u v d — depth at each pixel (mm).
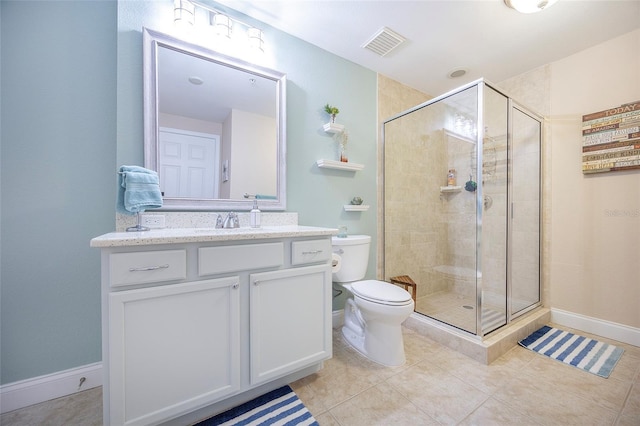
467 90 1972
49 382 1279
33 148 1271
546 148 2314
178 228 1479
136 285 932
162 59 1479
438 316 2062
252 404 1239
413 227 2502
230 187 1674
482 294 1845
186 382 1021
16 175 1239
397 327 1618
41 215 1284
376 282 1836
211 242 1073
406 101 2695
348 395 1316
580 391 1348
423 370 1536
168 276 979
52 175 1307
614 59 1951
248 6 1683
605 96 1992
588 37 1947
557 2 1614
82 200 1368
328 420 1151
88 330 1378
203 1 1604
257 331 1180
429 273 2408
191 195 1550
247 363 1166
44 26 1296
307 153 2035
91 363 1384
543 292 2312
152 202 1281
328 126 2061
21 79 1250
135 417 925
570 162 2182
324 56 2127
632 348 1794
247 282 1169
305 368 1459
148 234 1135
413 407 1236
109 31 1439
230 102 1685
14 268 1235
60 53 1326
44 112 1292
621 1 1598
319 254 1397
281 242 1268
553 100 2273
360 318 1834
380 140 2506
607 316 1979
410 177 2498
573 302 2150
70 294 1341
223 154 1655
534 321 2057
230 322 1113
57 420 1155
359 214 2359
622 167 1893
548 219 2301
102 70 1418
